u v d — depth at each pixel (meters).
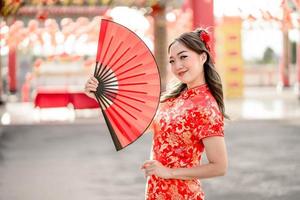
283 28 12.82
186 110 2.91
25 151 11.05
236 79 23.88
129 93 2.88
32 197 6.99
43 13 16.72
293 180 8.08
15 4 13.50
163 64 17.22
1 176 8.41
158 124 3.01
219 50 23.84
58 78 30.59
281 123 15.23
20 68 26.55
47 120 16.03
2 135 13.48
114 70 2.88
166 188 2.98
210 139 2.85
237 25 23.44
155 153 3.03
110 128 2.90
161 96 3.08
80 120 15.98
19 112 18.61
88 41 18.70
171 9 17.70
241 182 7.95
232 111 17.67
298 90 24.66
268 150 10.96
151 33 18.06
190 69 2.93
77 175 8.52
